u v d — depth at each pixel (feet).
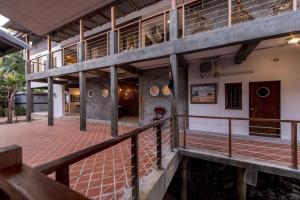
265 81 17.72
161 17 23.53
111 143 4.41
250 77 18.39
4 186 1.67
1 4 18.33
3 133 21.08
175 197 14.75
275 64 17.26
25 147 15.15
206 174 15.49
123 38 27.94
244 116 18.72
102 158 12.10
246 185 12.99
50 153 13.53
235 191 13.25
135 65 22.41
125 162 11.38
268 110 17.62
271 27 11.05
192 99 21.56
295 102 16.43
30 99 31.94
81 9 19.88
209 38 13.15
